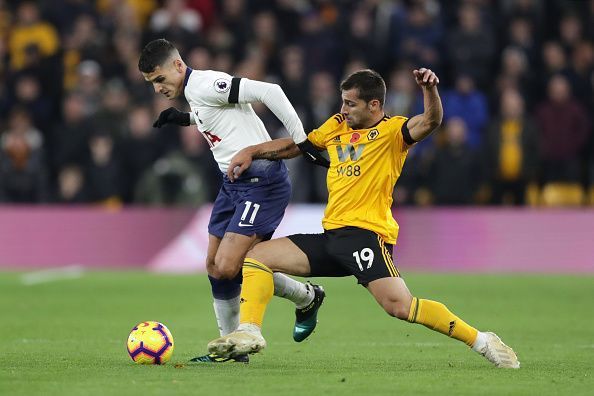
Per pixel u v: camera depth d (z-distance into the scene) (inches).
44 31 2935.5
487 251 2458.2
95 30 2913.4
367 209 1088.8
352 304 1868.8
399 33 2768.2
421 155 2556.6
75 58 2898.6
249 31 2851.9
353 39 2792.8
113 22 2903.5
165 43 1159.6
